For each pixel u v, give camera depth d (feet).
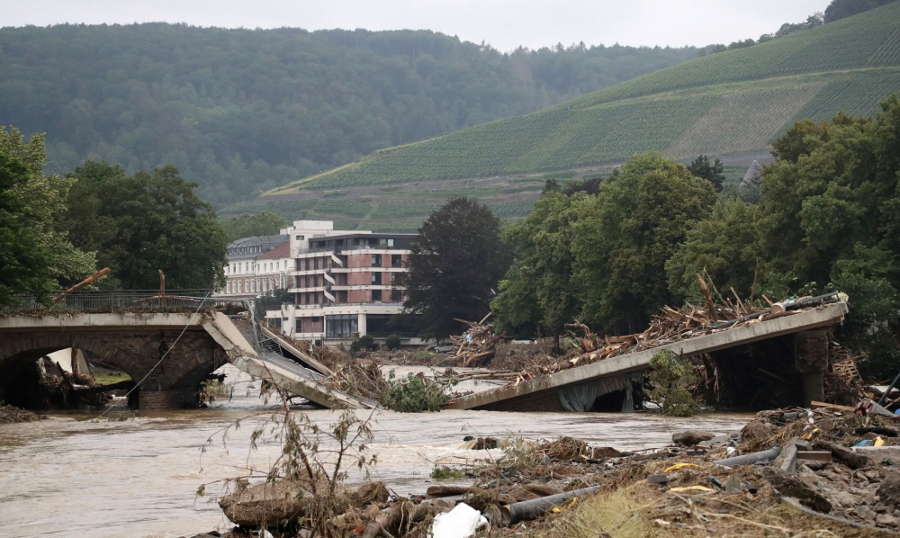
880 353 179.42
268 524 54.80
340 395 166.50
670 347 155.33
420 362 455.22
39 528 62.75
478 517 53.42
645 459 79.00
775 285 207.51
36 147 234.17
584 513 48.78
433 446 103.81
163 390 174.40
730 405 169.37
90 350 175.94
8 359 177.47
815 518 44.01
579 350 169.99
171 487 78.95
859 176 212.02
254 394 212.43
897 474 54.29
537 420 142.31
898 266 196.44
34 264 176.55
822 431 74.95
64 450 107.76
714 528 43.34
